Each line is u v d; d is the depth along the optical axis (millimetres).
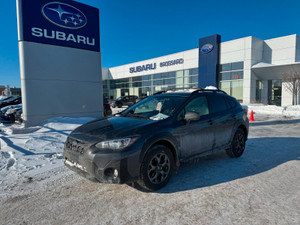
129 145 2941
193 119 3527
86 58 10375
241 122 4906
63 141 6188
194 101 4098
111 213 2680
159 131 3268
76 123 8547
